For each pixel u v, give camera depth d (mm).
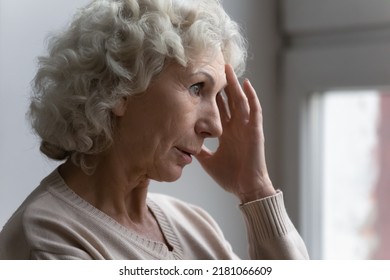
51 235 1341
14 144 1773
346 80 2430
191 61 1386
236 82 1602
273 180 2584
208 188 2344
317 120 2572
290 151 2568
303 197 2551
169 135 1391
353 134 2549
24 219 1354
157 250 1479
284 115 2580
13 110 1770
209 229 1661
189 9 1394
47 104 1409
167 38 1350
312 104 2564
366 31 2402
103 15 1378
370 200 2525
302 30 2521
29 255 1326
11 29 1759
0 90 1730
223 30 1464
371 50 2373
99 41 1366
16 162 1779
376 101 2498
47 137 1426
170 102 1378
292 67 2545
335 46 2457
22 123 1794
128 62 1360
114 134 1407
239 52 1562
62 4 1904
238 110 1634
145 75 1356
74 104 1375
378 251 2520
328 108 2574
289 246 1606
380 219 2512
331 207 2582
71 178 1443
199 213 1722
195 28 1375
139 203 1498
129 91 1366
